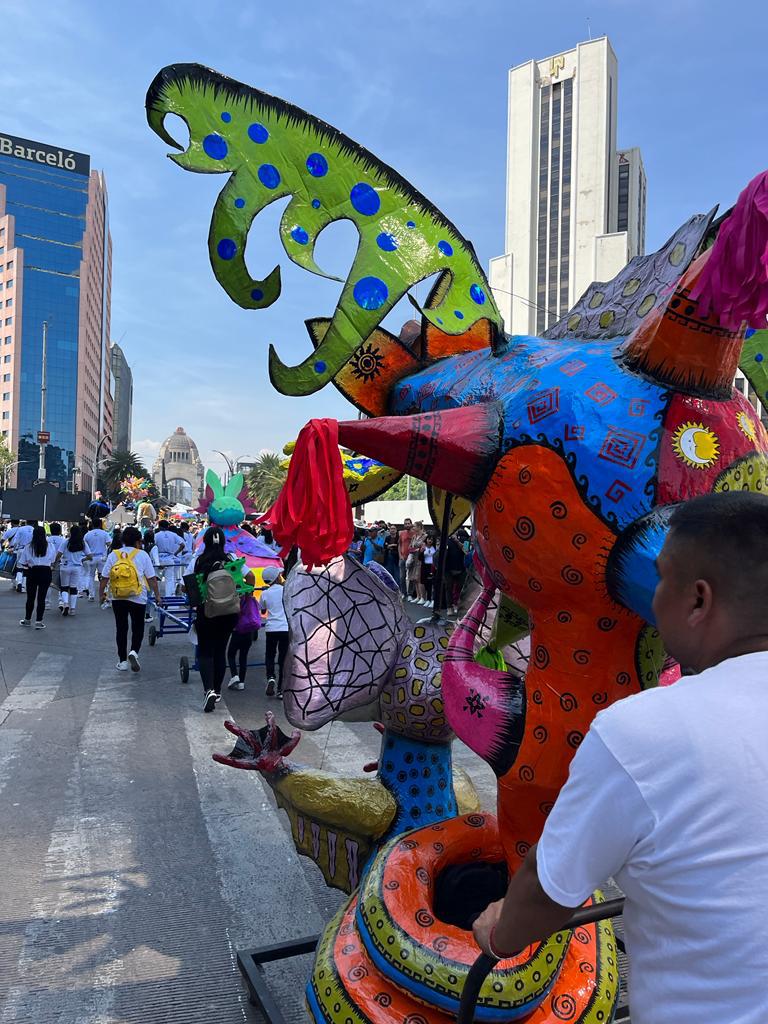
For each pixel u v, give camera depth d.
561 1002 2.02
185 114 2.00
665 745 1.02
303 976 2.92
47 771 5.00
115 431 156.62
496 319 2.27
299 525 1.85
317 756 5.46
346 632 2.65
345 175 2.15
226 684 7.63
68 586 12.11
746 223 1.42
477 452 1.84
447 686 2.08
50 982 2.86
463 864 2.32
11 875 3.63
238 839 4.07
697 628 1.15
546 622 1.86
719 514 1.13
